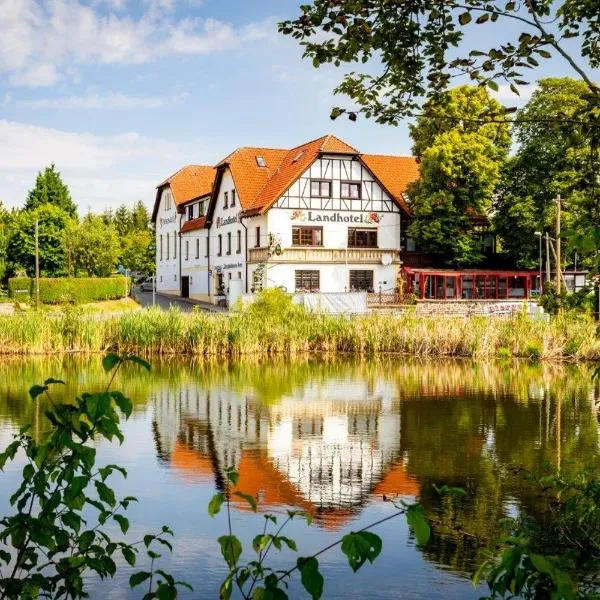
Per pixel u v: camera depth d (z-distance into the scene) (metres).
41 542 3.83
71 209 93.44
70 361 28.92
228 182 57.97
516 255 53.72
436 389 21.69
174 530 8.72
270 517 4.09
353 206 53.66
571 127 5.36
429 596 6.88
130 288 61.47
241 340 32.19
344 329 33.59
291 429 15.38
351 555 2.97
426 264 56.81
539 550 6.07
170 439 14.27
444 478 11.23
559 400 19.41
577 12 5.30
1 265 62.81
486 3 5.00
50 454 3.88
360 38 5.19
